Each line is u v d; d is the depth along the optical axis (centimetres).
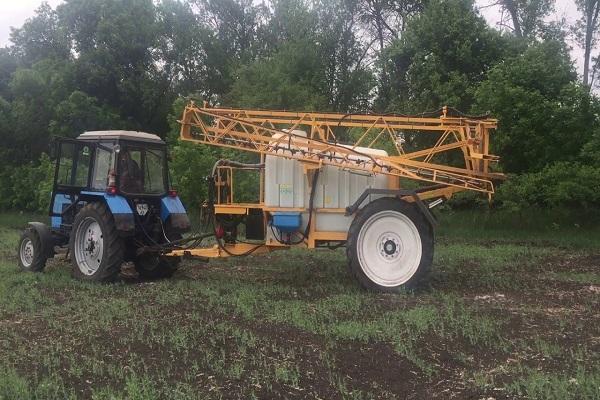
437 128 891
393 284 828
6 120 2400
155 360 533
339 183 879
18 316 712
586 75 2411
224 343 582
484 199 1642
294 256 1227
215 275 1016
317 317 681
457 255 1231
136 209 980
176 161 1605
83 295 825
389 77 2172
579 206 1722
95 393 456
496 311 718
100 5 2736
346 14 2747
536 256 1243
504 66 1736
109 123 2434
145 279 999
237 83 2300
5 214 2358
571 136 1599
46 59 2689
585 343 590
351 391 471
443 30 1920
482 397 461
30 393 457
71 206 1030
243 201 1315
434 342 588
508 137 1605
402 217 831
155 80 2806
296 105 2075
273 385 477
